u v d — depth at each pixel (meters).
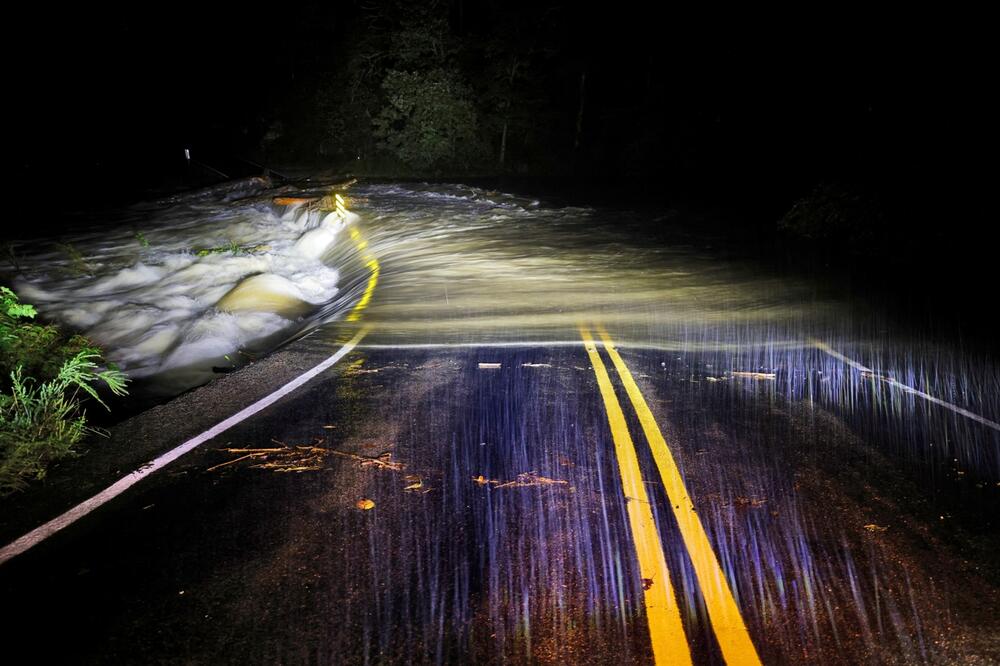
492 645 3.21
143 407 8.51
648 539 4.10
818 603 3.52
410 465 5.08
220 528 4.23
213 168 37.00
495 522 4.28
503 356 7.93
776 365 7.71
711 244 17.52
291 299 13.71
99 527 4.26
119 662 3.14
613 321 9.81
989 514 4.46
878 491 4.76
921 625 3.36
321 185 32.16
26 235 21.28
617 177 41.38
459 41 42.19
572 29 44.12
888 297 11.43
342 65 43.47
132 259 17.80
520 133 46.31
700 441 5.55
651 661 3.10
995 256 13.78
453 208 24.39
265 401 6.41
